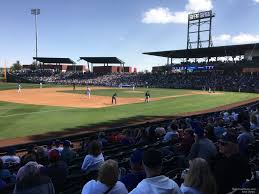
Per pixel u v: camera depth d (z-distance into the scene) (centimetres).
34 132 2181
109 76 10894
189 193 448
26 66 15162
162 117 2980
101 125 2505
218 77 8638
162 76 9912
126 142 1282
